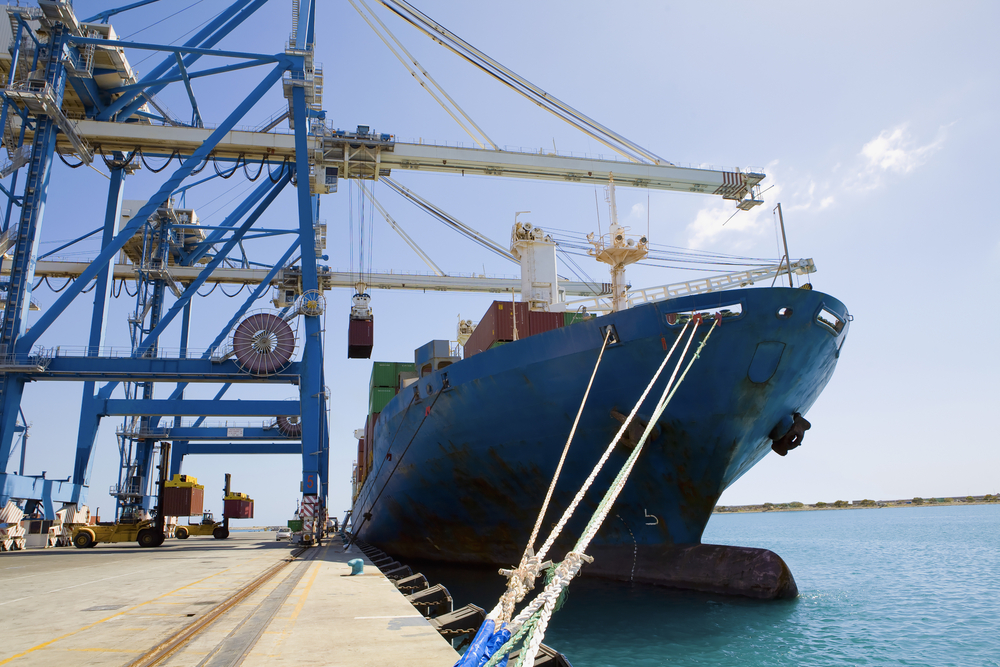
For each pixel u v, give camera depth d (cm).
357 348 3275
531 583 354
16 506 3075
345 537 3669
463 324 3569
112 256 3039
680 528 1769
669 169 3797
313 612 905
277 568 1631
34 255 3125
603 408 1664
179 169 3112
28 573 1644
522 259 3172
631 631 1336
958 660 1147
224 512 5125
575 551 352
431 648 668
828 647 1227
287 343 3130
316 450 3031
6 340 2967
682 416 1608
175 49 3244
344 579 1354
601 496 1784
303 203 3256
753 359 1551
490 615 332
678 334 1543
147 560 2112
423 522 2447
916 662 1134
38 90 3123
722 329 1526
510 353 1759
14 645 692
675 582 1705
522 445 1828
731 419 1608
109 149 3472
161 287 4800
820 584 2206
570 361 1659
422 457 2161
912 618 1500
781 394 1664
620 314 1590
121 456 4600
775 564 1591
